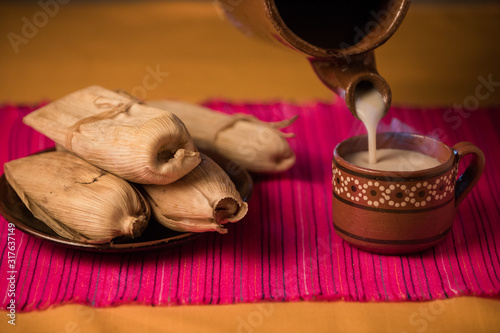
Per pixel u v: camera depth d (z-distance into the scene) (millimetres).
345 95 673
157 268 677
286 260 687
